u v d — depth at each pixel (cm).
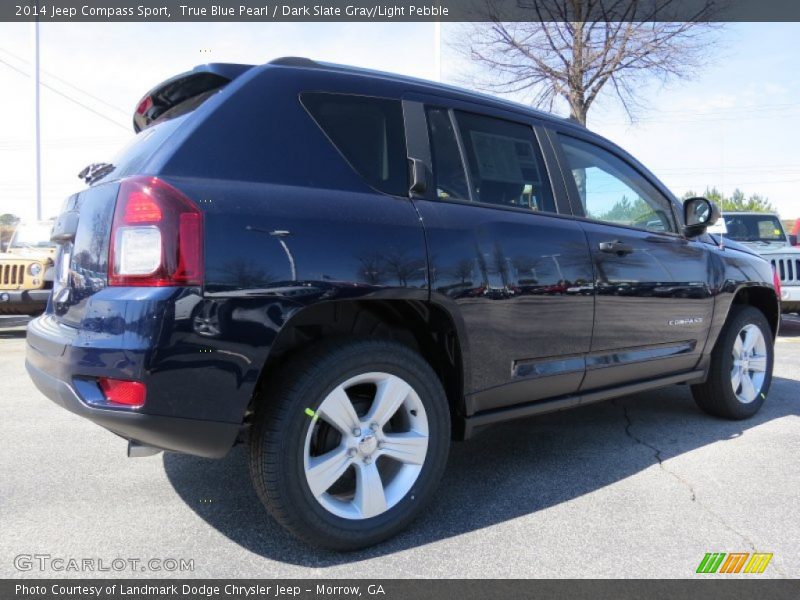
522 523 272
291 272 220
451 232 266
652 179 399
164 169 216
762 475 330
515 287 283
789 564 239
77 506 285
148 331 200
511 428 414
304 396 226
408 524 257
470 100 310
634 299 341
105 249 221
